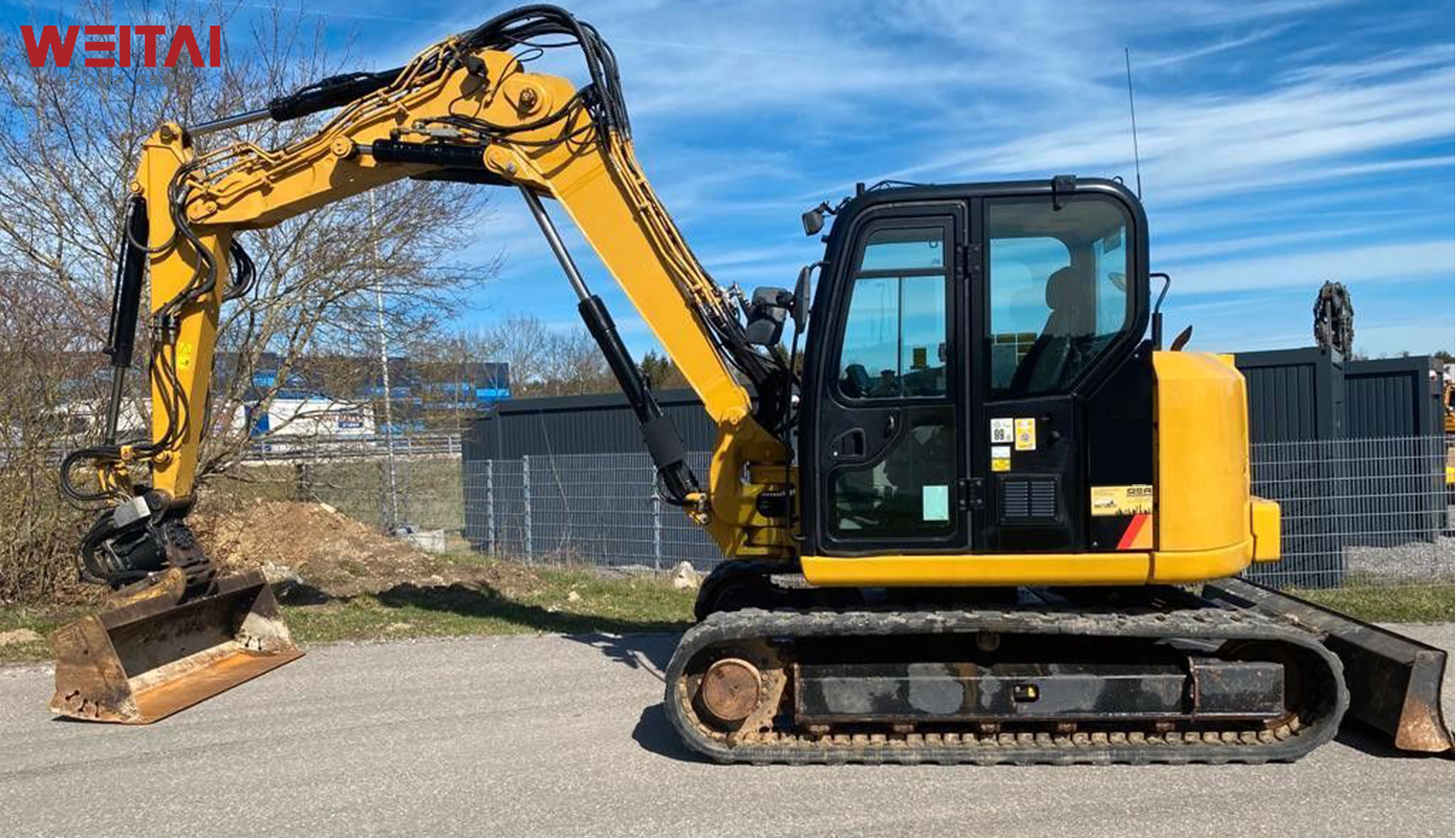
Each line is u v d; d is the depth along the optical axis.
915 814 4.50
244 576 7.38
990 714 5.09
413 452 14.28
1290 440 11.20
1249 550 5.38
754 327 5.79
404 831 4.42
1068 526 5.12
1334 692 4.98
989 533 5.16
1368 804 4.53
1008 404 5.14
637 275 6.32
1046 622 5.04
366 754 5.40
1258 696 5.00
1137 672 5.10
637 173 6.34
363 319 12.27
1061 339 5.13
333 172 6.76
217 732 5.81
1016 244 5.16
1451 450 12.51
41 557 9.57
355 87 6.83
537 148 6.44
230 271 7.71
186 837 4.39
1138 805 4.56
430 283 12.17
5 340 9.55
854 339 5.25
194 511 11.75
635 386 6.50
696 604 6.62
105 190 10.78
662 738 5.61
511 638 8.07
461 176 6.79
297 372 12.15
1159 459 5.04
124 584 6.73
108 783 5.03
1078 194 5.08
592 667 7.14
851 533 5.27
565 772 5.09
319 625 8.51
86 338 10.09
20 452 9.52
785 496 6.05
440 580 11.11
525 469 14.05
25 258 10.70
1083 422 5.12
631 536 13.37
